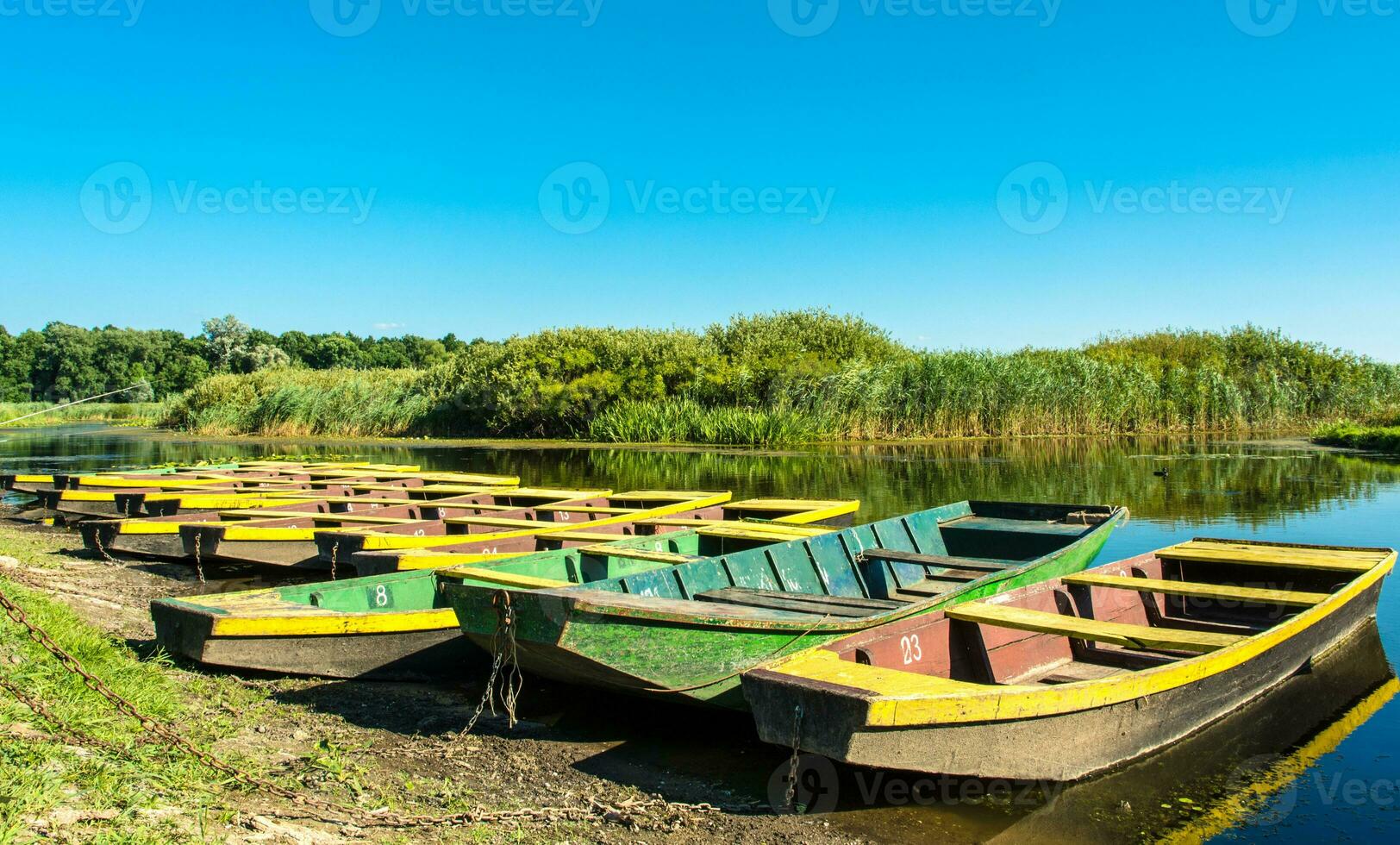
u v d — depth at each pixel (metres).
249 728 6.04
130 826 4.08
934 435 30.39
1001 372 30.34
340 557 10.85
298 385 41.12
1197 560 9.04
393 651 7.23
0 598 4.57
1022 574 7.98
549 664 6.02
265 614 6.82
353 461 26.39
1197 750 6.09
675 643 5.77
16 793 4.05
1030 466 22.52
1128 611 8.41
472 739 6.21
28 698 4.86
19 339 71.62
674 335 38.94
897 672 5.25
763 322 39.19
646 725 6.56
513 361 37.16
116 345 74.25
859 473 21.66
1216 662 6.12
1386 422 31.72
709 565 7.75
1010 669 6.82
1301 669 7.40
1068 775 5.45
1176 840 4.98
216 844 4.07
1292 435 31.62
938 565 9.02
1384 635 8.44
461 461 26.77
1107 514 10.91
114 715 5.48
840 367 32.53
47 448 32.59
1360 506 15.91
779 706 5.07
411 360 92.94
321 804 4.91
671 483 20.55
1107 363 32.84
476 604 6.08
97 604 9.27
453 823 4.89
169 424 45.59
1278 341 38.00
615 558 9.41
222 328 80.88
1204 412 32.94
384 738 6.16
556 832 4.90
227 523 11.72
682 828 5.02
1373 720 6.55
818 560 8.86
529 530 11.63
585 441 34.44
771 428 29.69
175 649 7.02
